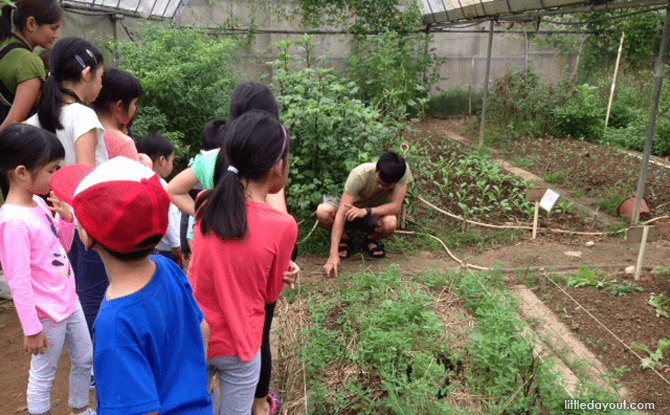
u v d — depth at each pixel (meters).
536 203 5.68
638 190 6.04
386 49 11.75
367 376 3.28
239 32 12.49
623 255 5.31
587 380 3.17
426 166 8.23
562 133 11.10
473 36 13.95
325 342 3.54
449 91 13.95
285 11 12.63
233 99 2.62
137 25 10.01
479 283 4.34
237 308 2.10
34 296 2.49
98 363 1.54
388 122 6.53
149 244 1.61
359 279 4.53
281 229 2.09
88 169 1.92
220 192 2.00
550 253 5.36
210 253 2.05
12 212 2.44
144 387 1.55
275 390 3.21
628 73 13.53
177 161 7.05
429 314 3.67
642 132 10.40
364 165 4.79
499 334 3.44
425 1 12.14
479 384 3.15
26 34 3.46
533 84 11.78
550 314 4.12
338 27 13.22
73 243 3.04
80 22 8.00
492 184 7.61
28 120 3.02
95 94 3.00
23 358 3.60
